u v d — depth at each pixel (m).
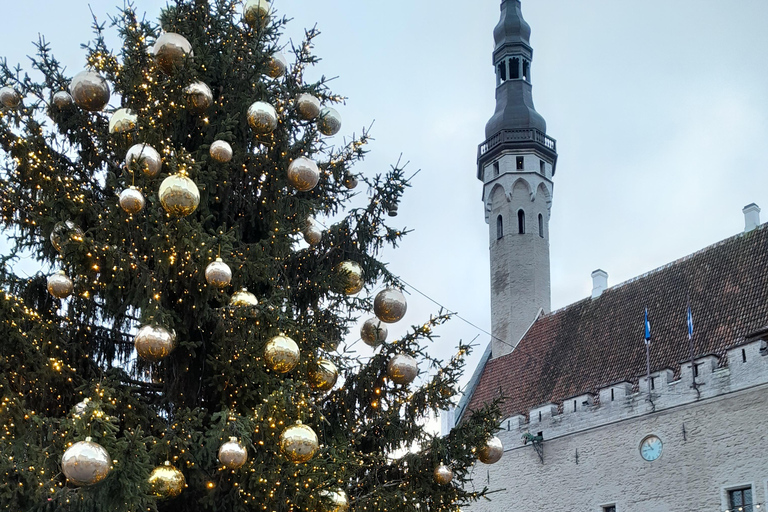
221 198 12.73
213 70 12.89
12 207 11.62
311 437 10.05
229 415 10.24
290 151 12.99
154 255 10.96
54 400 11.14
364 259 13.86
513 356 36.66
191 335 12.02
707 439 25.20
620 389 28.23
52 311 12.16
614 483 27.45
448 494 12.91
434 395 12.93
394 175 13.70
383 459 13.03
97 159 12.70
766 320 25.81
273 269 12.49
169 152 11.46
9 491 8.92
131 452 9.07
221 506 10.98
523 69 45.41
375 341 12.96
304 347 11.56
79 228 10.66
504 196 42.19
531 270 40.59
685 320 28.91
